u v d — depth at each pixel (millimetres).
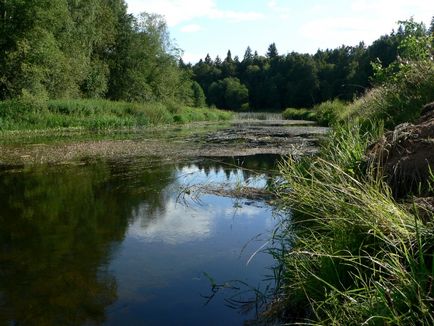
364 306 2412
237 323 2951
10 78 24047
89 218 5492
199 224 5207
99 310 3117
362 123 7531
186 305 3203
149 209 5918
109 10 38375
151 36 42844
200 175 8406
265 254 4164
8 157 11055
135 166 9586
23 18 23656
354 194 3529
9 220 5414
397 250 2697
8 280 3611
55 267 3902
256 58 111062
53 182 7777
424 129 4238
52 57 24078
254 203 6176
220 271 3799
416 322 2201
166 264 3965
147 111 28047
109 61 40094
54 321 2951
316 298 2918
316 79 67000
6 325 2885
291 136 16938
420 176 3697
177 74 48719
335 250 3121
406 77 7625
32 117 20969
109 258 4121
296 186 4586
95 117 24078
